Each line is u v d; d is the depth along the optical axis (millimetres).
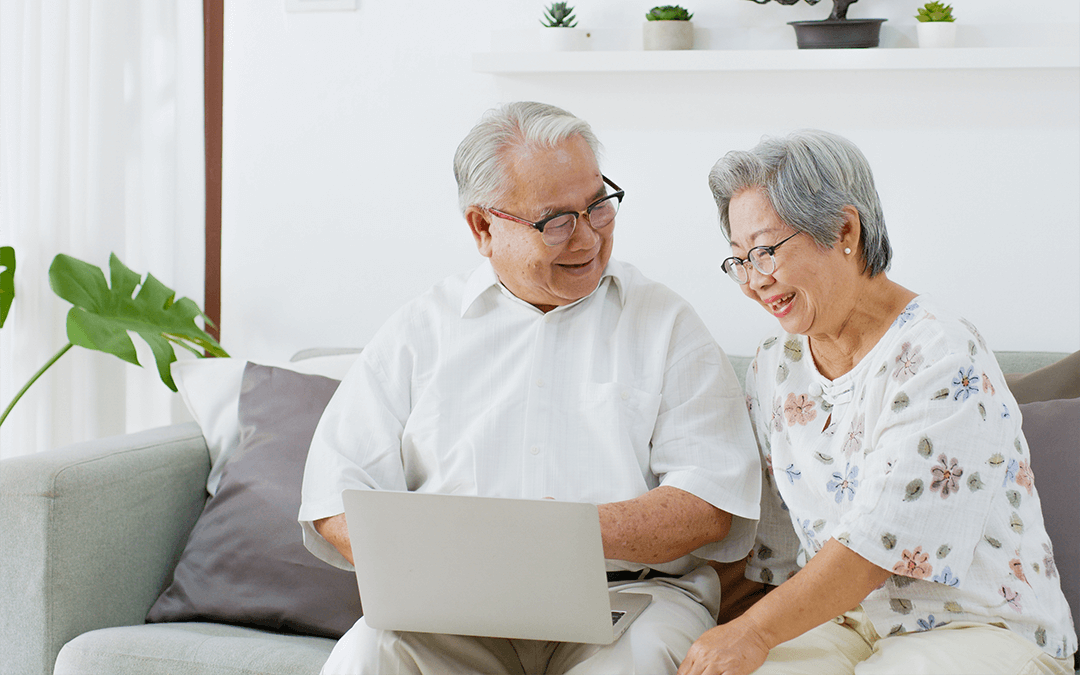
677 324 1477
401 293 2221
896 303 1229
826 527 1248
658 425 1421
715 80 2045
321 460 1423
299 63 2234
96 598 1525
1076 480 1361
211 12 2271
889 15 1993
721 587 1487
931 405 1118
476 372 1477
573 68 2039
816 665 1146
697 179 2070
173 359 1995
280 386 1773
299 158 2250
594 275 1426
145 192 2299
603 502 1372
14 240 2225
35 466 1487
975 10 1961
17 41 2201
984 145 1962
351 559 1329
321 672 1225
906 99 1981
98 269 2035
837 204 1182
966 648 1073
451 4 2156
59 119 2215
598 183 1403
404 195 2205
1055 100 1927
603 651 1173
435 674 1204
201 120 2297
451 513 1061
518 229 1387
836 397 1264
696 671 1083
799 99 2023
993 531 1133
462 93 2164
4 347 2221
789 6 2018
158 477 1680
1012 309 1977
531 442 1396
